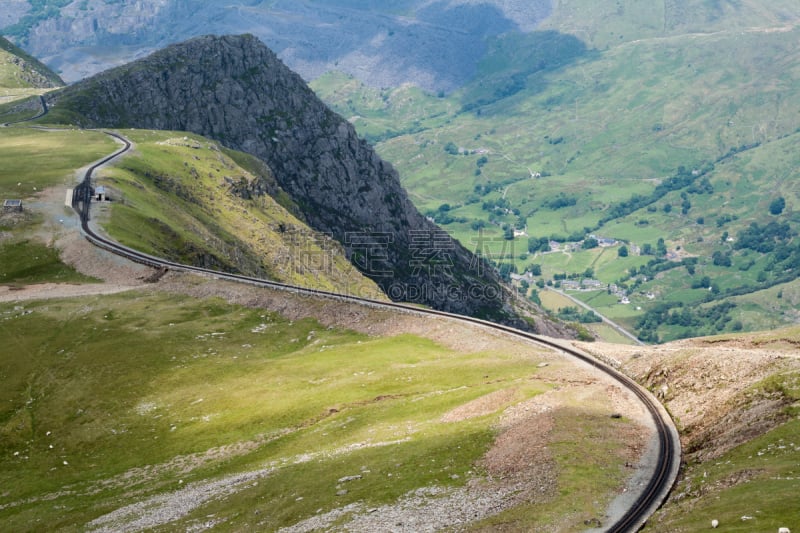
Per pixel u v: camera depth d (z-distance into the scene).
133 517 78.81
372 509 65.81
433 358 120.19
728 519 50.41
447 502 64.62
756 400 71.31
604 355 104.12
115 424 113.12
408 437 84.25
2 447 109.62
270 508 71.88
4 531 81.62
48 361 133.75
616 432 74.31
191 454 98.75
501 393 91.62
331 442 90.19
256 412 107.25
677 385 85.25
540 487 63.91
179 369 130.75
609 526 56.34
